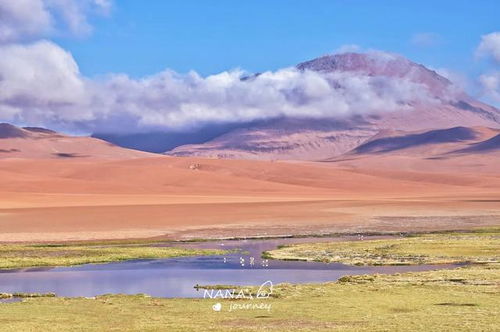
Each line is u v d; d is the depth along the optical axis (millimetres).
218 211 131500
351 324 35312
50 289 53969
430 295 45531
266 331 33250
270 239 95312
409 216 125812
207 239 94625
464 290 47438
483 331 32375
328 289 49219
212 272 63312
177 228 106250
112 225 108750
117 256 74500
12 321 37594
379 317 37500
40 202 152500
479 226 110438
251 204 148375
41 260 70875
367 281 53625
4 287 55156
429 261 68562
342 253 76125
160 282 57188
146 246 87000
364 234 101000
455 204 151250
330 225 111750
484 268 61438
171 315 39531
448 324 34438
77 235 96875
